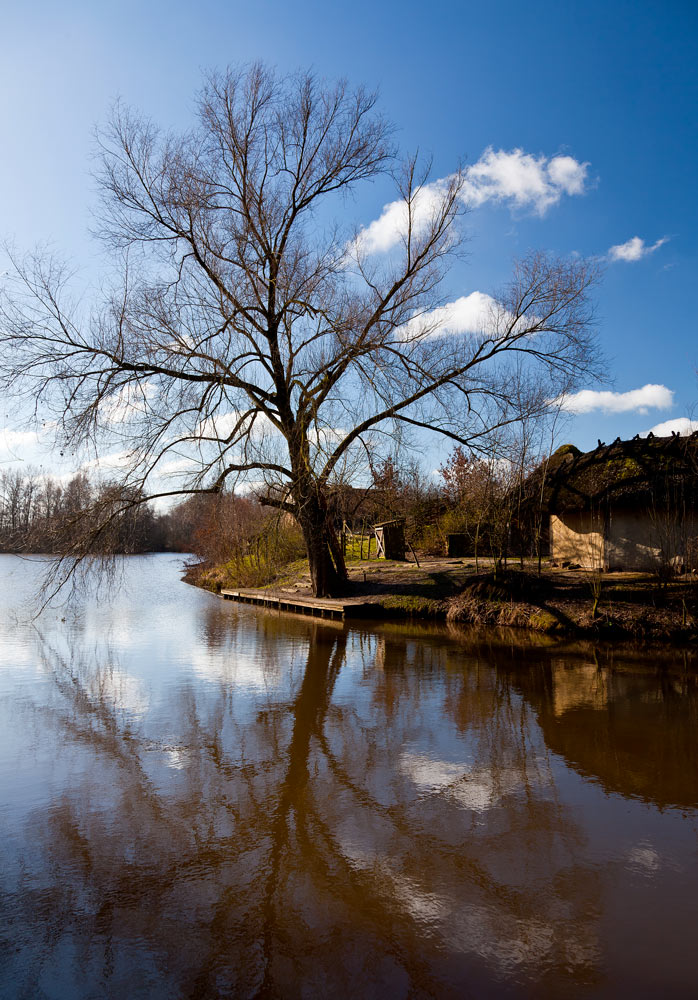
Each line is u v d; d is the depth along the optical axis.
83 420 16.16
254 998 4.25
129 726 10.04
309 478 19.28
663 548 18.58
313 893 5.46
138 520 17.53
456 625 19.22
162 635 18.80
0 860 6.00
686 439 19.72
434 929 4.97
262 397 20.42
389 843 6.33
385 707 11.02
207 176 18.31
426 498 32.50
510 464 20.94
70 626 20.62
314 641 17.53
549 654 15.07
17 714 10.69
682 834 6.46
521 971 4.49
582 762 8.41
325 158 19.66
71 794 7.46
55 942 4.82
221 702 11.45
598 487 20.41
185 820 6.84
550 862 5.94
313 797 7.39
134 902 5.33
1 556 66.69
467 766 8.32
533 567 22.38
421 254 19.41
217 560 39.34
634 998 4.23
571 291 19.12
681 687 12.07
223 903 5.32
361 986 4.35
